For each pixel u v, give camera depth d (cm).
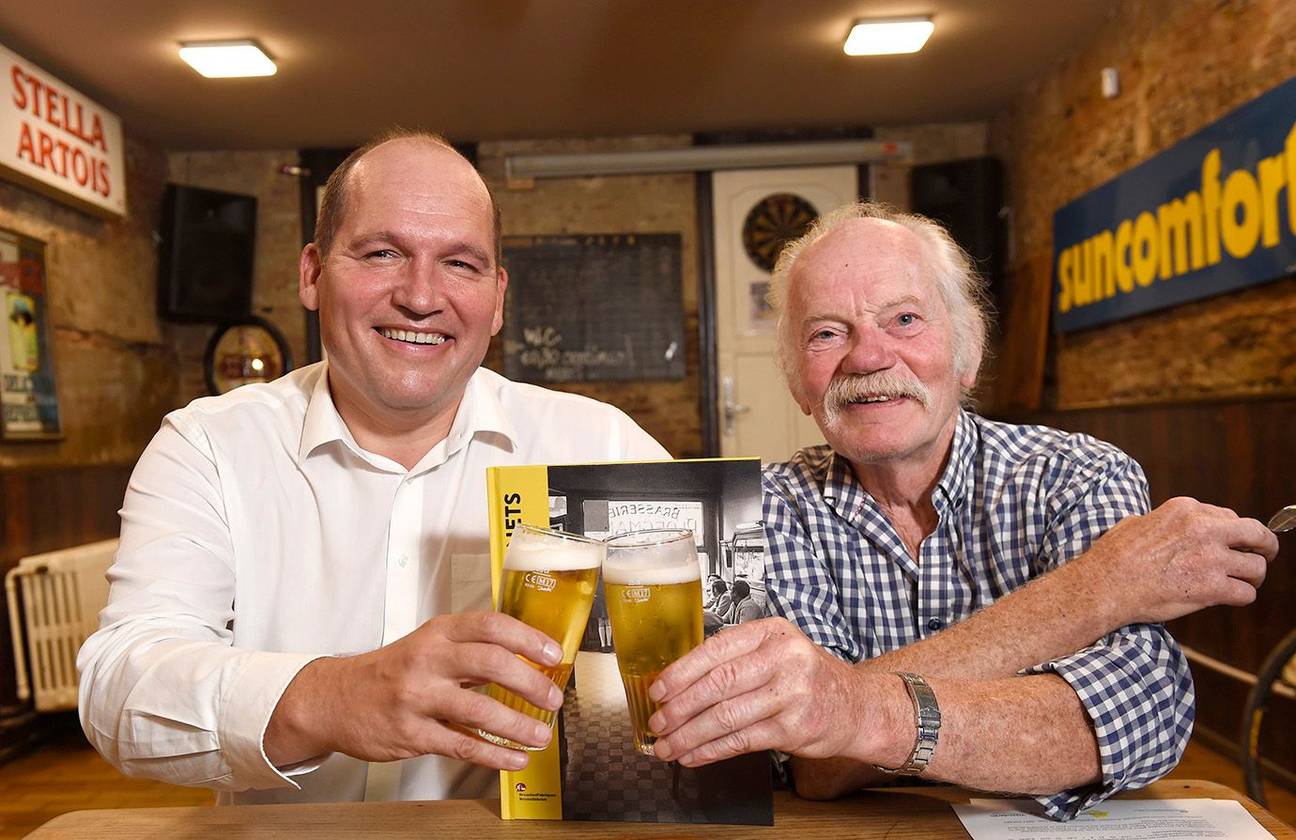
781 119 625
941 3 447
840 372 125
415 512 134
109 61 476
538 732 79
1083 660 97
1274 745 308
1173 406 369
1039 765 91
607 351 652
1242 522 102
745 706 81
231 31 448
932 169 624
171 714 93
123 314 563
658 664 82
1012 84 569
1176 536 102
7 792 342
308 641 130
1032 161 568
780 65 524
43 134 446
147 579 117
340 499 133
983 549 127
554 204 654
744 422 651
